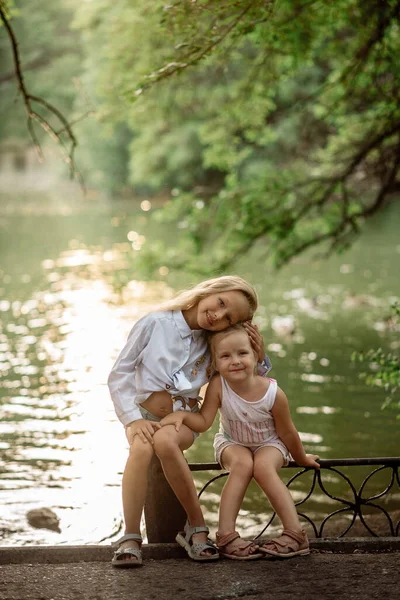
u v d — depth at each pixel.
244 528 7.84
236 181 14.10
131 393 4.68
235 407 4.76
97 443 10.20
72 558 4.78
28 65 44.53
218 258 13.84
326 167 14.70
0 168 85.44
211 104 15.90
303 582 4.32
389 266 24.22
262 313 18.30
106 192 53.75
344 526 7.57
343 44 12.73
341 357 14.27
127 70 13.55
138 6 11.97
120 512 8.15
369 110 14.20
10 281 23.45
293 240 13.95
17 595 4.19
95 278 23.61
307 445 10.04
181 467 4.59
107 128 15.15
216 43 7.67
